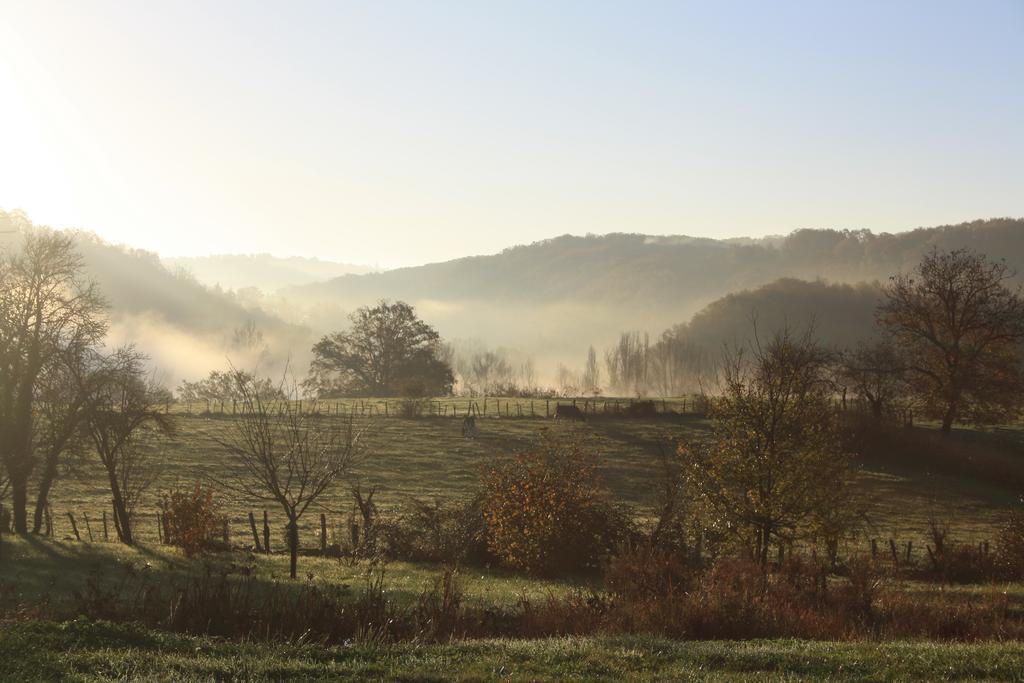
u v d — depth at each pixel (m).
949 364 75.06
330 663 12.16
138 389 40.50
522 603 19.44
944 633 18.95
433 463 63.12
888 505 55.28
